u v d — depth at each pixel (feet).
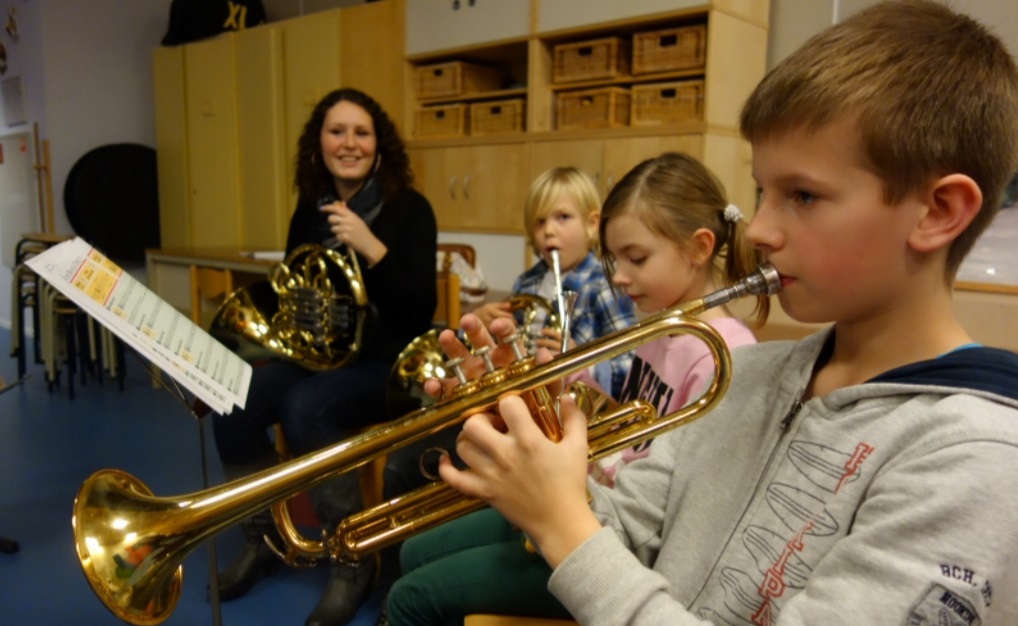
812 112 2.02
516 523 2.29
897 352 2.19
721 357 2.55
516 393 2.53
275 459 6.50
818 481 2.23
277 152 14.61
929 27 2.07
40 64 16.17
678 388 3.97
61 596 6.20
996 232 7.06
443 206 12.05
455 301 8.04
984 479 1.78
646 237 4.28
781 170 2.12
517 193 10.97
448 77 11.81
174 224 17.33
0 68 17.87
